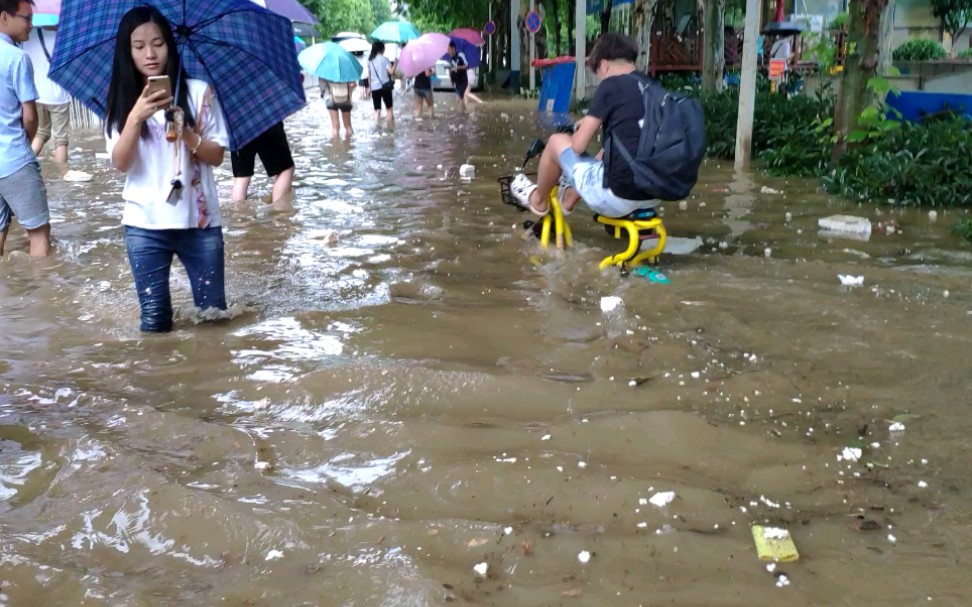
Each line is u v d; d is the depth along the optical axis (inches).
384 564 101.3
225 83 189.2
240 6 187.9
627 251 230.1
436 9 1668.3
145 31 169.0
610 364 165.8
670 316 194.1
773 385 154.9
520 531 109.0
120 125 173.3
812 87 531.2
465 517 113.3
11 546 106.0
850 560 102.8
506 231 280.8
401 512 114.8
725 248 260.5
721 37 652.7
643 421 138.2
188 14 185.5
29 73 240.1
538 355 170.6
